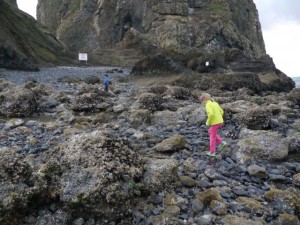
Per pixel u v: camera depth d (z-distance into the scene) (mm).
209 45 121438
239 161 10250
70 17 163875
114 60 81188
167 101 21422
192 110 16859
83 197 6473
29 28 74000
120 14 137375
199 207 7141
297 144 11438
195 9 128375
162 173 7961
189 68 49750
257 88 33688
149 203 7316
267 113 14594
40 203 6746
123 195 6672
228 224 6492
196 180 8688
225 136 13375
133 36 88562
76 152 7395
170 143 11133
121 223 6617
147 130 14461
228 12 131000
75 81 36562
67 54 77812
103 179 6668
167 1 123562
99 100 19609
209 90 28406
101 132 8070
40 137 13156
